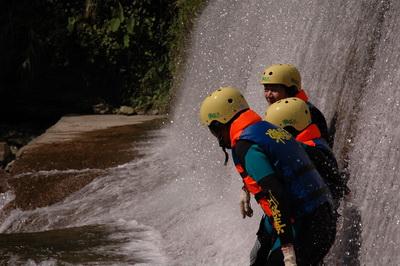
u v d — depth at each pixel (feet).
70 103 109.09
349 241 29.94
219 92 25.00
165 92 103.30
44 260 37.45
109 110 105.81
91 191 54.39
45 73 108.37
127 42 104.94
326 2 41.88
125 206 49.90
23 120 110.63
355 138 33.12
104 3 106.22
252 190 24.25
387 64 32.45
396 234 27.02
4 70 107.86
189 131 67.87
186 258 37.88
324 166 26.16
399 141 28.68
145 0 105.60
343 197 28.27
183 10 93.56
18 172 61.21
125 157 64.18
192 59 78.74
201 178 53.11
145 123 85.81
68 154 66.80
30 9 106.83
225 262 37.01
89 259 37.42
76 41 107.65
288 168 23.57
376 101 32.12
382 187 29.09
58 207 51.83
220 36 68.23
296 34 46.29
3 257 38.37
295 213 23.77
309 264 23.89
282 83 30.14
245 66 59.26
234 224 41.34
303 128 27.07
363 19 36.32
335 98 37.32
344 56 37.55
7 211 52.42
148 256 38.27
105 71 108.78
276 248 24.44
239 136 24.00
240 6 63.77
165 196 50.39
